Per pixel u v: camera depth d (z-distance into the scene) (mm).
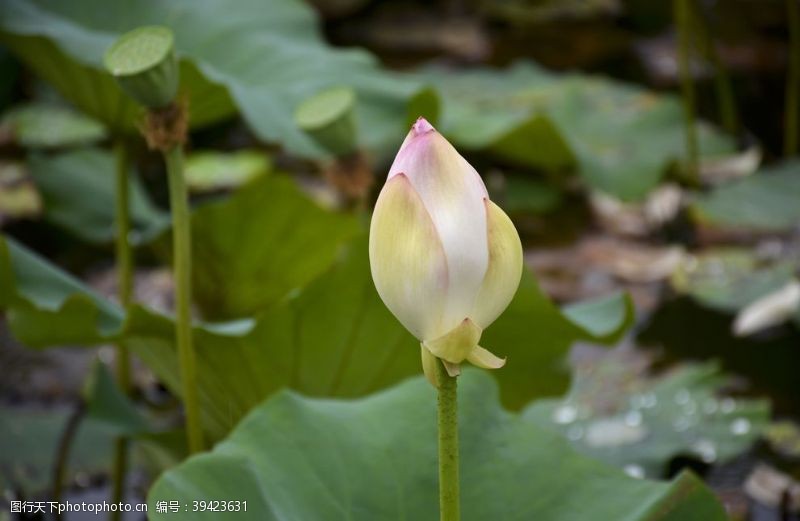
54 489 2518
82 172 3127
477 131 4055
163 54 2080
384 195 1732
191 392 2178
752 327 3070
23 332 2246
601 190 4031
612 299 2350
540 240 3850
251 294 2734
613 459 2512
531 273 2219
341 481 1980
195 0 2842
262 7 2902
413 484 1980
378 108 2686
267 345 2225
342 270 2186
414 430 2012
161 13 2773
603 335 2285
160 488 1929
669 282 3498
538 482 1986
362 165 2426
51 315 2207
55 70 2477
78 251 3799
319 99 2402
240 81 2656
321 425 2014
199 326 2180
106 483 2547
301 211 2572
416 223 1725
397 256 1729
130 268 2564
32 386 2891
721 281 3400
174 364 2262
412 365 2275
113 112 2475
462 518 1967
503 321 2270
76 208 3027
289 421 2012
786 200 3826
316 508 1964
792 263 3438
